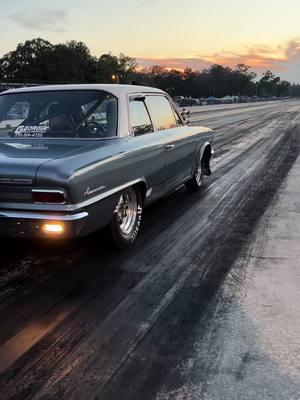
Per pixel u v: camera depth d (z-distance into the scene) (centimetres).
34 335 305
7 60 10581
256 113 4294
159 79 15988
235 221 584
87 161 371
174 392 247
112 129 451
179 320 327
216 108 5972
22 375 262
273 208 651
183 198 712
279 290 377
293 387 251
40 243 488
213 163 1085
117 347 291
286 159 1155
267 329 313
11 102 481
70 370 267
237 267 428
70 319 328
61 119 457
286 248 481
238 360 277
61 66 10019
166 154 543
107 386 253
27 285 386
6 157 373
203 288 381
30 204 358
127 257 452
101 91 471
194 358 279
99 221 402
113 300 359
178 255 459
